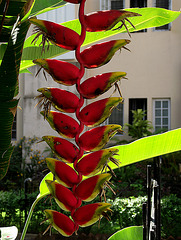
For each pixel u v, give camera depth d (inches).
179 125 372.2
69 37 26.8
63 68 26.9
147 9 45.3
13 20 36.8
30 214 46.1
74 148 27.8
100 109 27.2
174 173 320.5
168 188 283.0
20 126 386.3
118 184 287.7
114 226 190.9
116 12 26.5
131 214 194.1
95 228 186.1
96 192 27.2
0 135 32.5
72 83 27.4
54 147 27.8
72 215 27.6
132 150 47.3
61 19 323.0
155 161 47.9
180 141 46.6
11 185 337.1
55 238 185.5
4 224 202.7
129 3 372.8
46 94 27.5
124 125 362.0
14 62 29.8
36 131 372.5
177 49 372.8
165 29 378.0
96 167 27.5
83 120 27.5
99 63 27.1
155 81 376.5
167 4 366.9
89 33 49.5
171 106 373.4
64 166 27.8
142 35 378.6
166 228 191.3
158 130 356.2
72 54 301.1
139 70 378.6
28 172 360.5
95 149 27.7
